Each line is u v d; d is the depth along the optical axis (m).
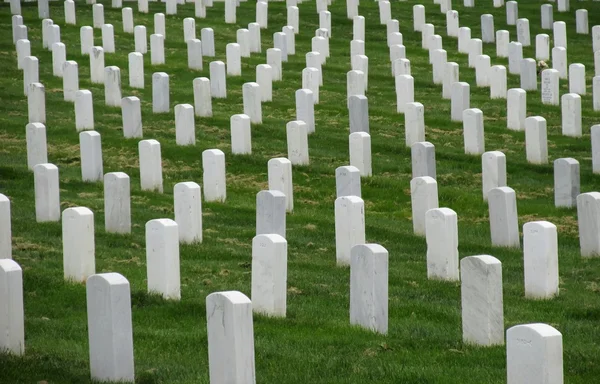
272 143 32.94
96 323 14.00
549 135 35.44
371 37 52.22
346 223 21.56
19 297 15.02
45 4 51.69
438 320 17.69
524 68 41.75
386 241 24.05
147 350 15.51
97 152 27.77
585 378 14.53
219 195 26.91
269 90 38.72
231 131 31.25
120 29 50.72
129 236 22.83
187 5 58.25
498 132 35.56
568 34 54.00
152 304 17.92
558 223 25.81
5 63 42.62
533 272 19.42
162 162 30.42
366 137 29.33
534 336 12.54
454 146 33.56
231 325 13.32
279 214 22.22
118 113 35.84
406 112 32.94
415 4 59.97
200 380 14.12
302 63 45.94
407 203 27.98
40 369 14.39
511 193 23.19
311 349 15.66
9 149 31.08
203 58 46.03
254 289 17.69
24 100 37.38
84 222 19.11
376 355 15.38
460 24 55.62
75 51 45.66
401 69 41.50
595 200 22.23
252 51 47.97
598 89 38.44
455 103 36.44
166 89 36.12
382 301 16.73
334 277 20.59
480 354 15.48
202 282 19.62
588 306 18.75
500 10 58.88
